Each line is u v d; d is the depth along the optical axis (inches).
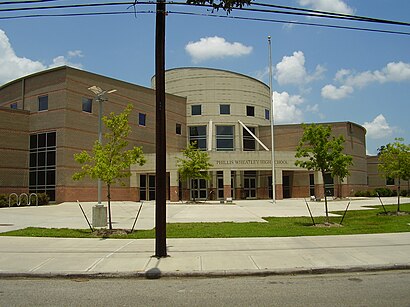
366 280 334.6
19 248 475.2
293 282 331.6
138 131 1765.5
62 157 1413.6
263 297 281.6
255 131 2130.9
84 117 1503.4
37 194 1359.5
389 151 950.4
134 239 540.4
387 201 1609.3
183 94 2113.7
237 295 288.4
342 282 328.2
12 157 1451.8
